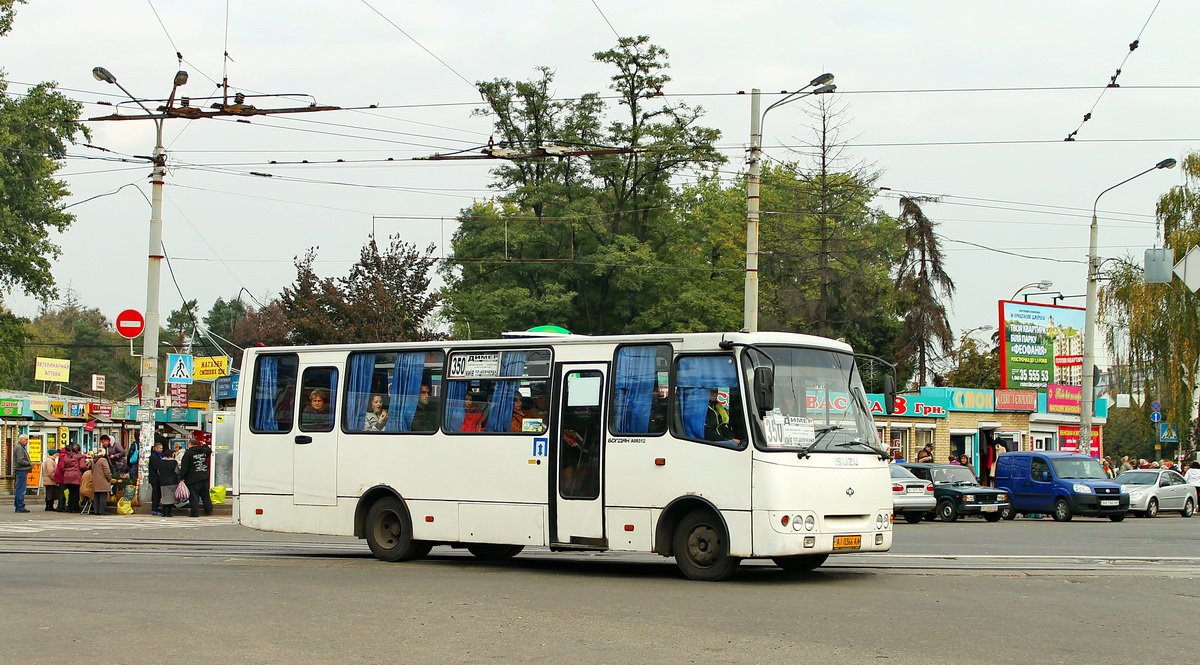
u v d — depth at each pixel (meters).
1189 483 41.66
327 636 10.47
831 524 15.05
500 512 16.83
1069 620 11.55
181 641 10.20
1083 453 39.91
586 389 16.31
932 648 9.91
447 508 17.33
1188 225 47.59
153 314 30.52
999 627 11.05
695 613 11.95
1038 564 17.77
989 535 26.30
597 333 58.19
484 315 54.53
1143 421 50.28
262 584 14.36
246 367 19.53
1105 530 28.80
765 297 63.25
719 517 15.03
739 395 15.07
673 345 15.70
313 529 18.56
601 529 15.91
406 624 11.16
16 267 47.22
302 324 45.38
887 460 15.88
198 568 16.45
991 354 76.88
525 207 56.41
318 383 18.84
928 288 69.62
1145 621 11.56
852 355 16.14
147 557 18.30
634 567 17.55
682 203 58.81
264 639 10.31
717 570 15.02
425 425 17.73
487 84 55.97
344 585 14.35
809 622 11.34
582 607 12.38
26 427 50.97
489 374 17.25
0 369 49.72
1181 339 47.44
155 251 30.23
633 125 54.53
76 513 32.09
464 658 9.44
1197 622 11.55
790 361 15.38
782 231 63.12
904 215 70.56
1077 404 60.25
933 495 34.69
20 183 46.44
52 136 46.25
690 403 15.44
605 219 56.84
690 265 58.34
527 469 16.64
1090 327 41.59
